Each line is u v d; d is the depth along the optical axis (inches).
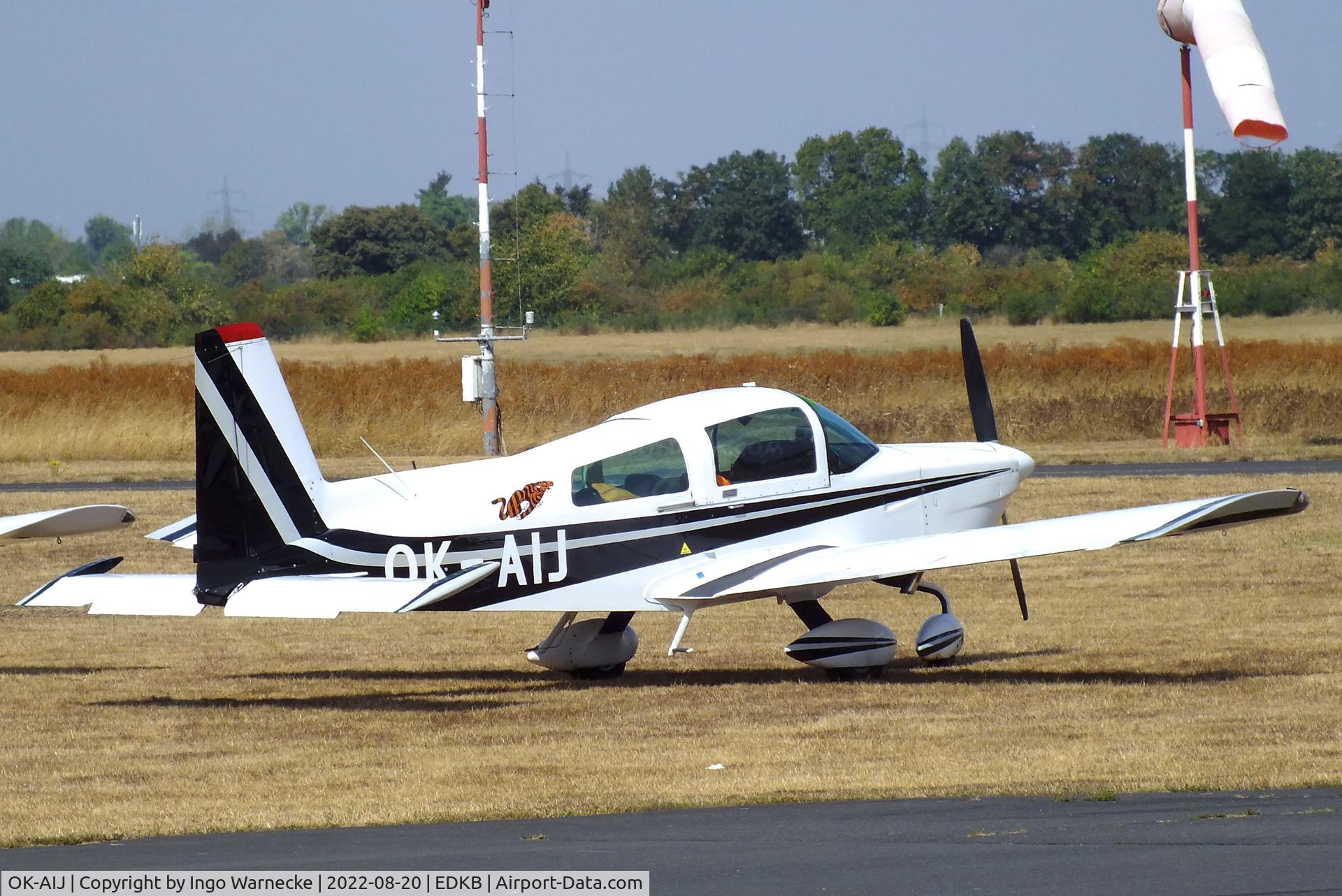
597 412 3959.2
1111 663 1369.3
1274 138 2464.3
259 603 1159.6
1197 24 2706.7
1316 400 3631.9
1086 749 1023.6
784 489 1338.6
